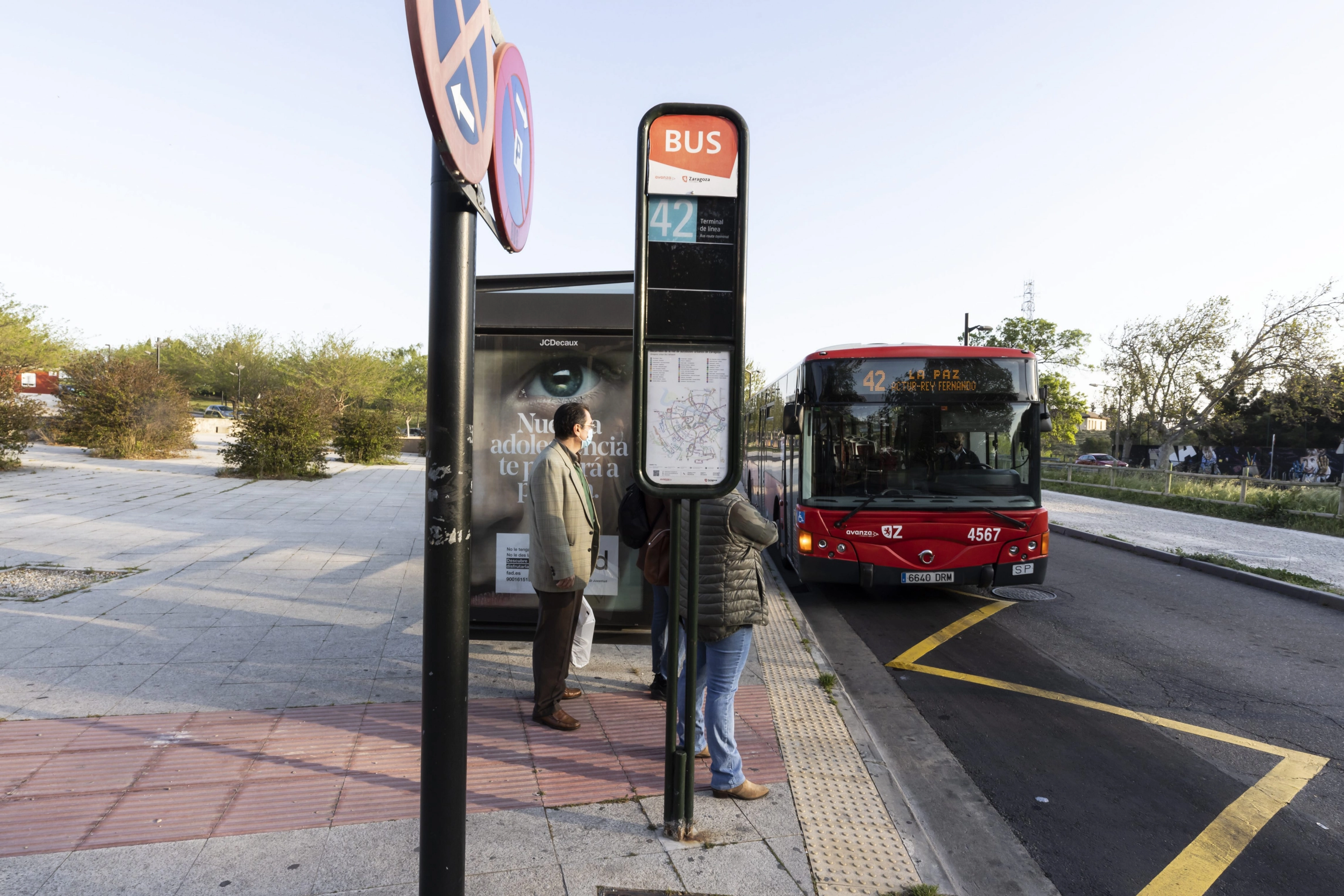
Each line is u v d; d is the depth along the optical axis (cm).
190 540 954
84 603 621
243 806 312
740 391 288
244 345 5406
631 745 389
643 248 285
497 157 251
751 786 338
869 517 725
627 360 539
